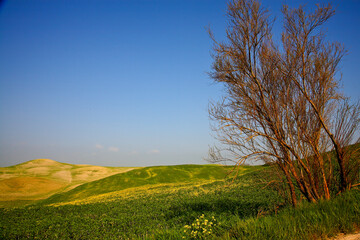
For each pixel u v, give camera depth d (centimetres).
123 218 1978
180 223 1523
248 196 2183
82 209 2611
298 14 1035
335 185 1077
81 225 1848
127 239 1385
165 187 4822
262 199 1912
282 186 1108
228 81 1052
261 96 1023
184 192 3431
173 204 2378
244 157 1000
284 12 1067
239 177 3944
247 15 1034
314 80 1027
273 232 638
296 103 1026
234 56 1045
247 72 1053
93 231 1669
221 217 1378
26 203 5491
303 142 1023
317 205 847
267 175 1105
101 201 3494
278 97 1027
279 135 998
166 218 1827
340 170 1045
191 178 7031
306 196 1003
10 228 1805
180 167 8050
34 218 2197
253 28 1030
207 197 2545
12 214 2414
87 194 5934
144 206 2531
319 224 651
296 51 1036
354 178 1031
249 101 1015
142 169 7919
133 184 6550
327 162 1096
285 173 1024
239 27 1042
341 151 1029
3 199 5791
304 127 1015
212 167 7938
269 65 1030
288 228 646
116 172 10006
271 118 1005
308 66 1041
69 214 2345
